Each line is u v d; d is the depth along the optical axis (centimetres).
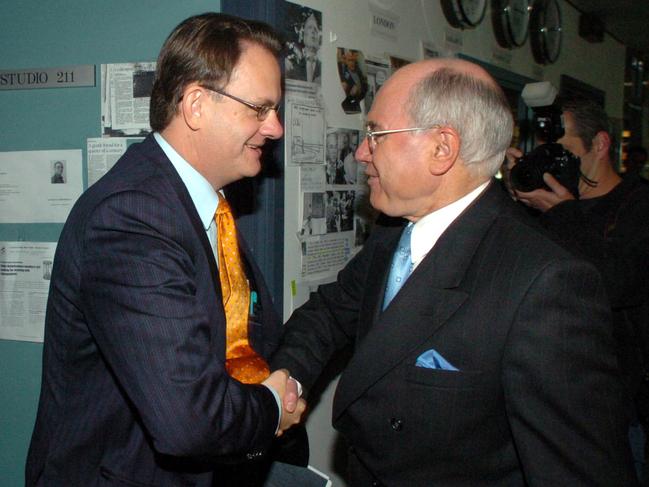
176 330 97
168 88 115
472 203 114
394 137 113
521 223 109
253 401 109
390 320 112
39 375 200
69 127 190
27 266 198
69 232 106
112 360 99
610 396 96
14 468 205
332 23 216
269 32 119
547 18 393
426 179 113
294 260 208
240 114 114
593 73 516
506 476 105
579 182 202
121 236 100
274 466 151
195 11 177
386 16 247
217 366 102
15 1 191
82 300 103
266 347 143
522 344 97
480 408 104
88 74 186
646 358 180
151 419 95
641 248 177
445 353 106
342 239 233
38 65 191
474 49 319
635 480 96
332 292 152
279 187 194
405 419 109
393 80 116
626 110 622
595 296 98
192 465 113
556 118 193
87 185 191
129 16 182
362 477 125
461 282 108
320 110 214
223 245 128
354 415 117
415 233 121
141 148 118
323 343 147
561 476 93
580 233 177
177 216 106
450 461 106
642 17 495
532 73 392
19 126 195
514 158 193
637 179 194
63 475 108
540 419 95
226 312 127
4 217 198
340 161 228
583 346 95
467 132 110
